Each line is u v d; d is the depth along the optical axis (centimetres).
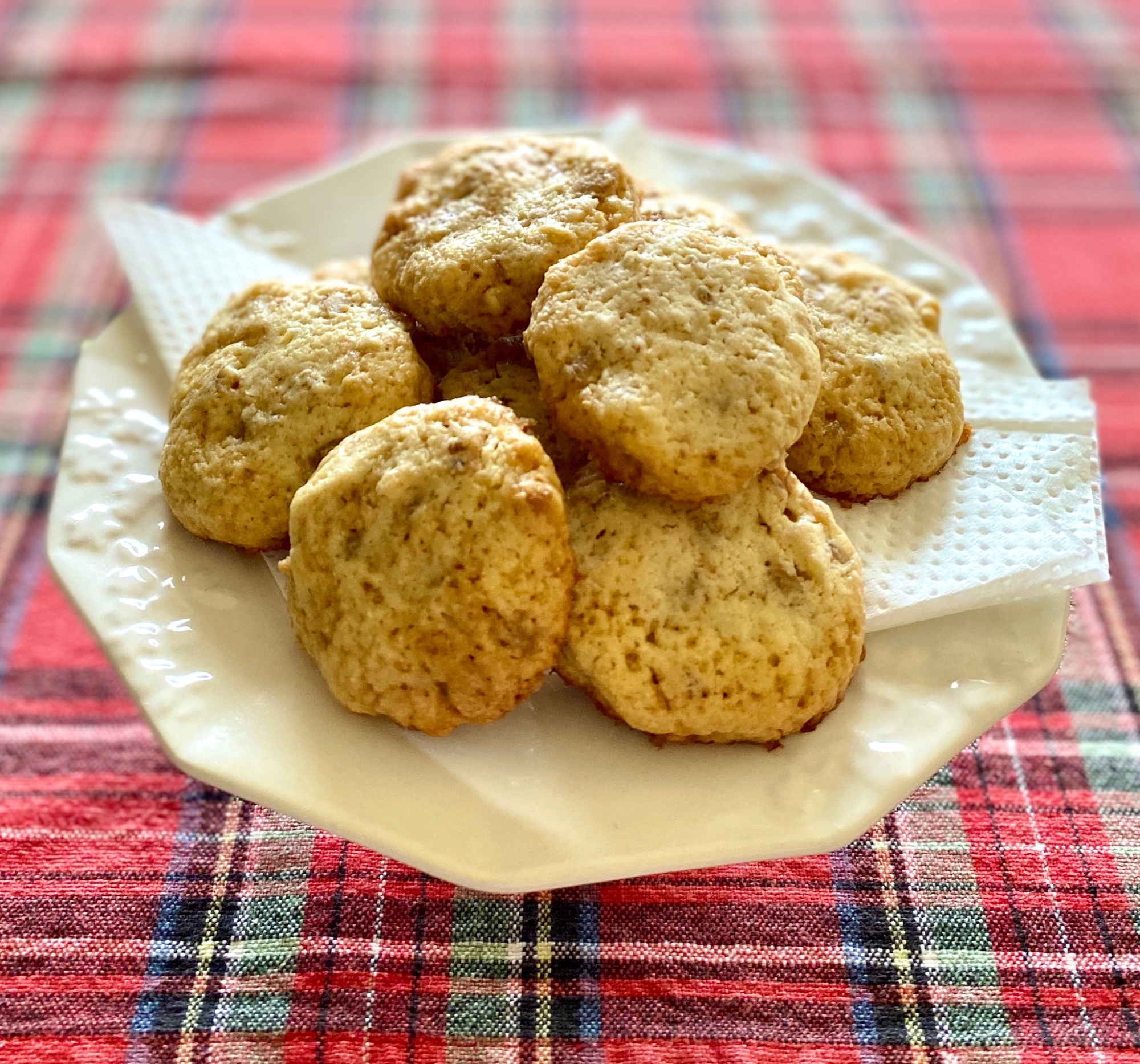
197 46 56
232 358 29
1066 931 28
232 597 27
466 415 26
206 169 50
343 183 38
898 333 31
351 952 27
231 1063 26
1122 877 29
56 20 57
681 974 27
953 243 47
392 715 25
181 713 25
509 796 24
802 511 27
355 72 55
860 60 57
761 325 26
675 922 28
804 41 58
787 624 25
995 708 26
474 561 24
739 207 38
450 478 25
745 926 28
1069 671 33
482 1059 26
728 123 53
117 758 31
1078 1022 26
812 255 33
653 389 25
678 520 26
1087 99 54
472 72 55
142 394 31
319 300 30
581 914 28
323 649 25
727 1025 26
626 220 29
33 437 40
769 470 27
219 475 27
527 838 23
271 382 28
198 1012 26
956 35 59
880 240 36
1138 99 54
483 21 59
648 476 25
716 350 26
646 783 25
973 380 32
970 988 27
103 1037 26
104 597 26
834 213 37
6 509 37
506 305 28
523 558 24
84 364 31
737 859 23
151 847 29
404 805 24
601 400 25
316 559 25
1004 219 48
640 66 56
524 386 29
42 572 36
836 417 29
